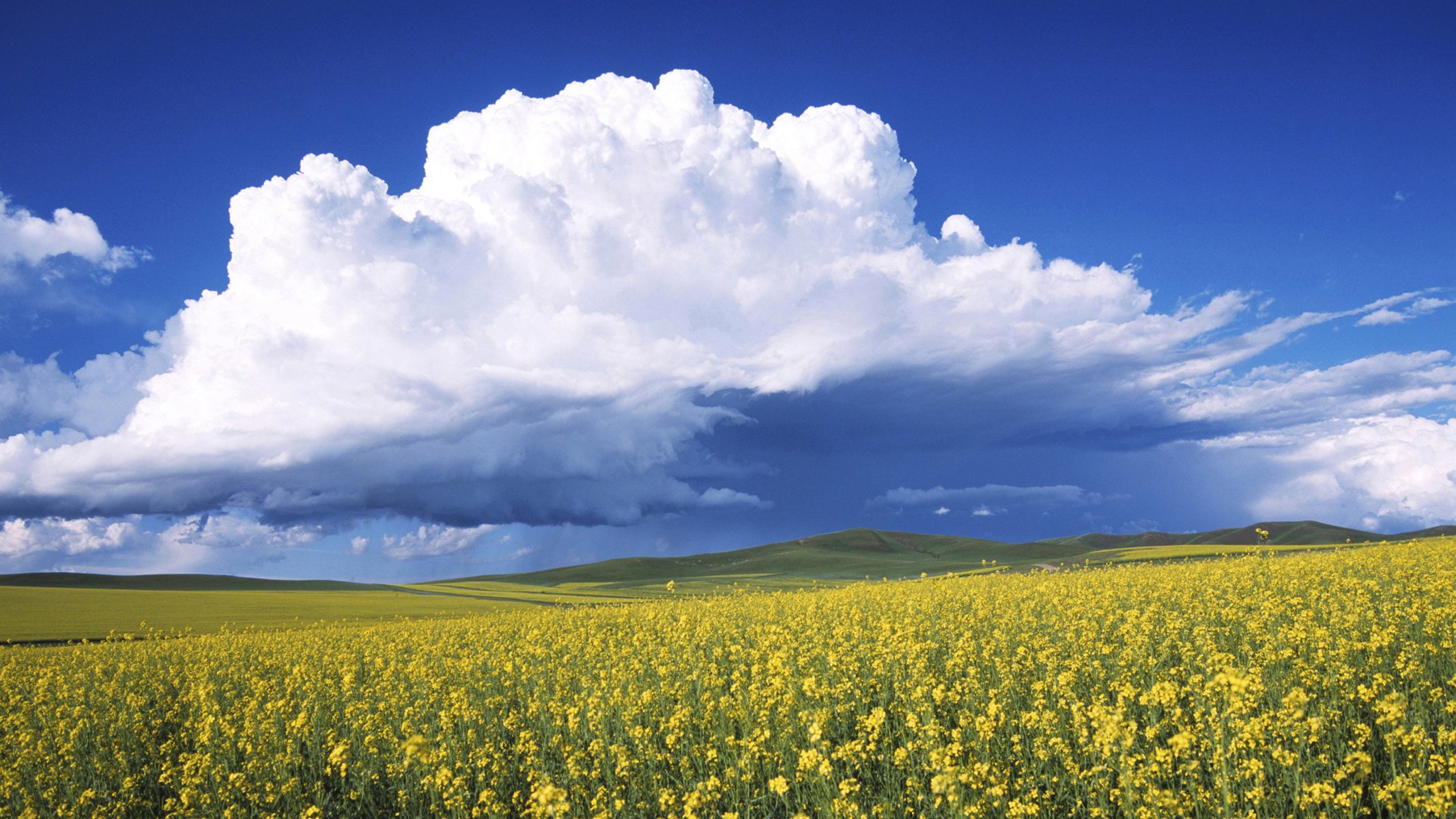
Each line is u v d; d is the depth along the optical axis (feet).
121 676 81.97
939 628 62.85
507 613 150.20
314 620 181.88
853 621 68.28
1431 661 40.75
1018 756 36.01
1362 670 40.29
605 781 39.88
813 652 54.65
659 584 478.18
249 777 46.09
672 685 50.44
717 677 51.98
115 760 51.13
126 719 59.67
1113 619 57.72
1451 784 25.80
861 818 30.17
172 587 435.53
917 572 496.64
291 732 52.06
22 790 47.42
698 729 44.55
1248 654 44.11
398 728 50.31
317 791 44.01
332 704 60.70
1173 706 36.24
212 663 86.63
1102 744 30.40
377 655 83.76
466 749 47.26
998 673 45.70
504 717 53.06
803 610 85.87
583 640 77.56
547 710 49.67
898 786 33.88
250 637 115.03
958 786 28.81
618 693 48.16
